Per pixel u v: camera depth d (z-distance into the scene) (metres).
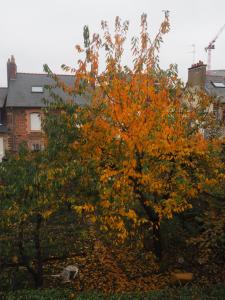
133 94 9.72
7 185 8.45
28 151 9.20
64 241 11.34
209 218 9.91
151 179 9.81
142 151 9.84
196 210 11.63
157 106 9.81
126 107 9.60
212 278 10.61
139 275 10.99
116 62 10.02
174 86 10.99
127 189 9.35
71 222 11.80
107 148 9.70
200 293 8.59
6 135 27.50
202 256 10.89
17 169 8.42
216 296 8.45
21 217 8.23
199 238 9.64
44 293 8.46
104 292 9.68
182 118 11.22
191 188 9.97
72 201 8.73
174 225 12.13
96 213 10.08
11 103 27.25
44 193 8.25
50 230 11.65
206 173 10.69
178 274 10.45
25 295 8.30
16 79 29.08
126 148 9.57
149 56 9.99
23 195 8.27
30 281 10.02
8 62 29.08
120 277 10.87
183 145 10.17
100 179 8.79
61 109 9.99
